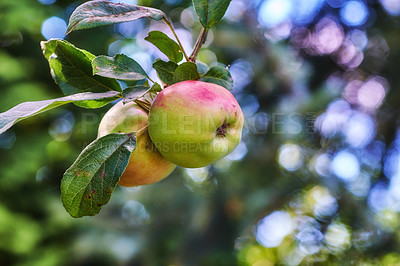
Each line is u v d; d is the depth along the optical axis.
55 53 1.00
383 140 5.85
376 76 5.92
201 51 5.67
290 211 6.03
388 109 5.78
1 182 4.70
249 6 5.70
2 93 4.68
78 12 0.88
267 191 5.17
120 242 4.82
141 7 0.95
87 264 4.93
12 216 4.68
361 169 5.80
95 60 0.91
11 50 5.42
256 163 5.22
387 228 5.09
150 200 5.26
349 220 5.25
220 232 5.31
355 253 4.93
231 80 1.04
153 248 5.09
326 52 5.93
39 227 4.90
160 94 0.95
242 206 5.09
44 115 5.18
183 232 5.20
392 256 5.01
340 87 5.69
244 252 7.20
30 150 5.00
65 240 5.11
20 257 4.78
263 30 5.59
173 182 5.47
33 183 5.31
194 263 5.13
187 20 5.80
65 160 5.46
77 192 0.91
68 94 1.01
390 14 5.78
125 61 0.94
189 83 0.97
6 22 4.81
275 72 5.32
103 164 0.92
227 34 5.40
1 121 0.82
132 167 1.04
